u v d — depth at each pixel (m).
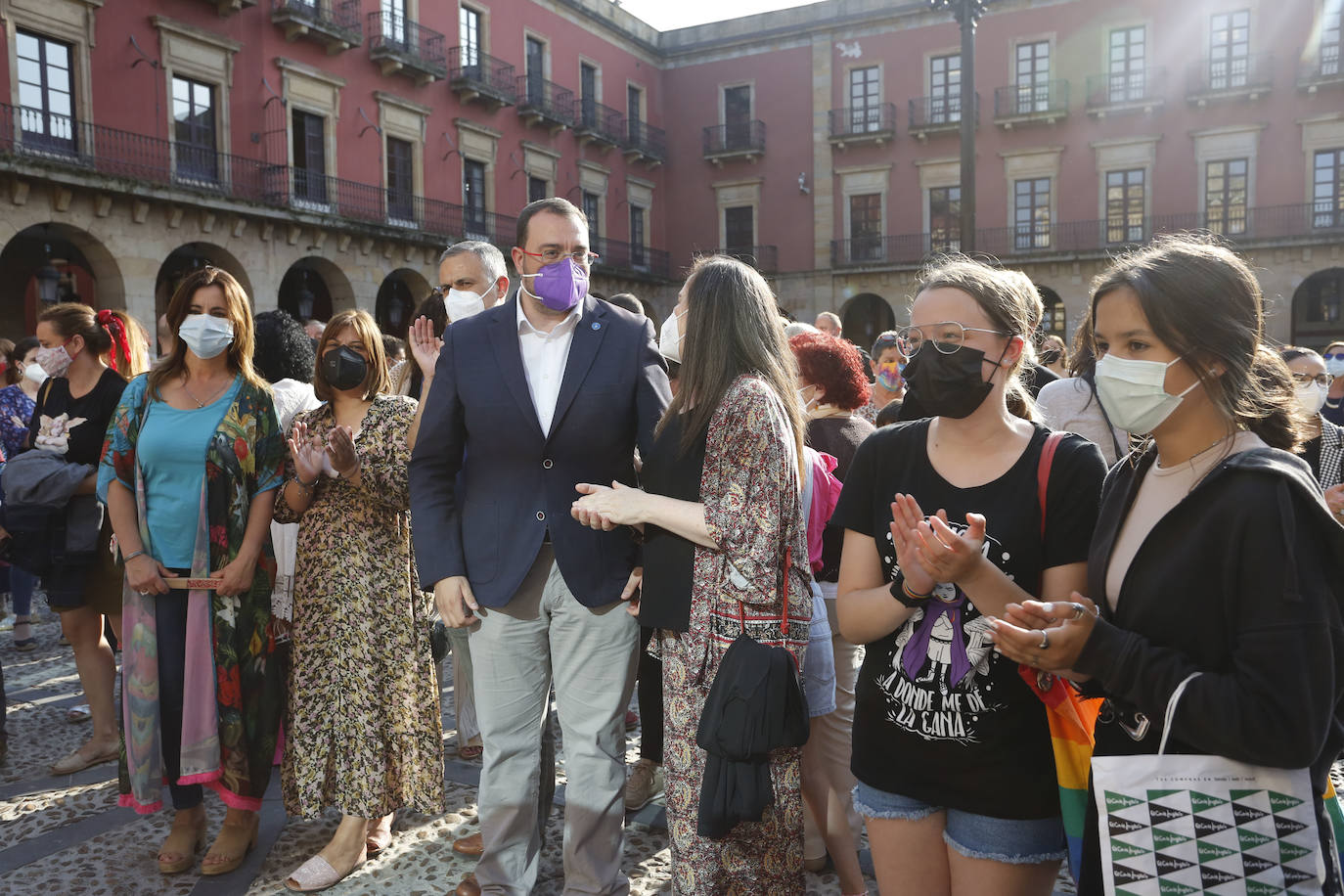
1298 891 1.25
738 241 27.09
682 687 2.14
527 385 2.49
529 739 2.53
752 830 2.08
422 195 20.22
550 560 2.48
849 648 2.70
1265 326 1.45
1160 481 1.43
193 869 2.92
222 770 2.83
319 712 2.81
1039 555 1.61
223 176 16.00
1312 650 1.20
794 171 26.19
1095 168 23.23
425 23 20.39
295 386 3.65
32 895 2.75
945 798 1.64
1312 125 21.48
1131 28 22.83
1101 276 1.48
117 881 2.83
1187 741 1.30
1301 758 1.20
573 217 2.53
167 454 2.81
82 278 16.97
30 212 13.23
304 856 2.99
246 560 2.84
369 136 19.03
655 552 2.23
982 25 23.95
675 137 27.84
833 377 2.97
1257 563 1.24
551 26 23.89
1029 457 1.63
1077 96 23.31
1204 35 22.23
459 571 2.46
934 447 1.72
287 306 19.88
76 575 3.65
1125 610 1.41
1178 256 1.39
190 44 15.48
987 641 1.61
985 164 24.11
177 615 2.88
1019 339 1.62
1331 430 3.94
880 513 1.76
